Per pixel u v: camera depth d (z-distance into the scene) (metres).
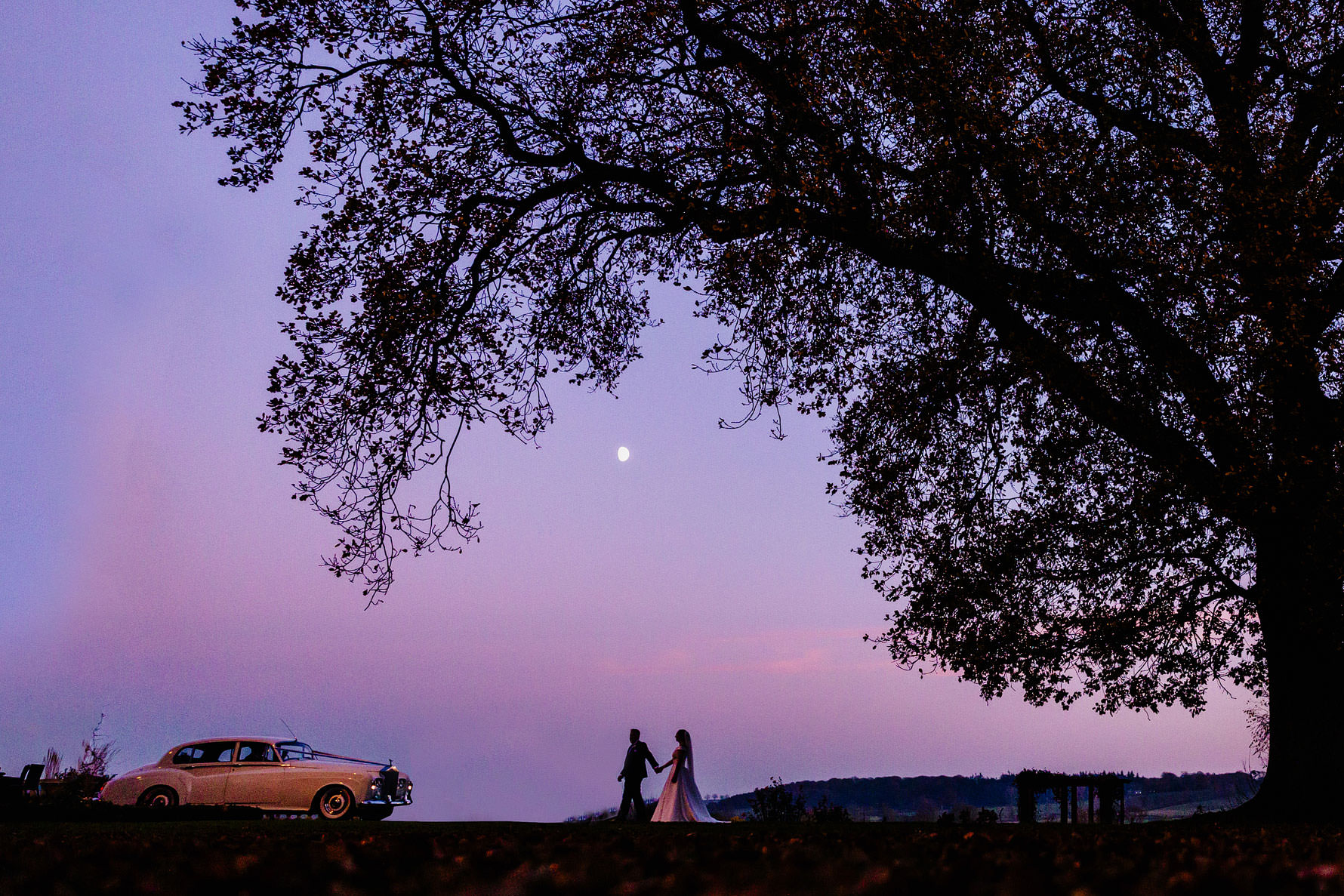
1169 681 13.29
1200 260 10.18
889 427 13.92
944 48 10.36
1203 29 11.63
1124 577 12.65
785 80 11.45
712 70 12.44
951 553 13.47
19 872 3.04
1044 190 10.55
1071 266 11.23
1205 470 11.16
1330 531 10.31
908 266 11.97
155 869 3.20
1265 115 10.95
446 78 12.42
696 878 2.69
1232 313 10.19
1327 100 11.02
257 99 11.70
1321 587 10.88
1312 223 10.13
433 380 12.30
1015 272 11.15
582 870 2.93
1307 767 11.51
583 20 12.56
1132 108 11.80
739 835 6.38
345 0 11.84
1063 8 11.65
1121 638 12.62
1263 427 10.27
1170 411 11.55
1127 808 17.05
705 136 12.55
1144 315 11.03
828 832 7.52
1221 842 5.14
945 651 13.19
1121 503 13.09
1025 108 11.33
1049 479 13.05
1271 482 10.26
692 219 12.41
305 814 18.62
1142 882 2.72
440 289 12.56
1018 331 11.63
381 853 3.89
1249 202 9.76
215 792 18.61
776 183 11.59
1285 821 11.28
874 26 10.53
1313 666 11.67
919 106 10.42
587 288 14.38
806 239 12.57
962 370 13.07
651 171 12.77
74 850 4.17
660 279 14.54
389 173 11.99
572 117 12.59
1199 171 10.49
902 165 11.62
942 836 5.86
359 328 12.03
